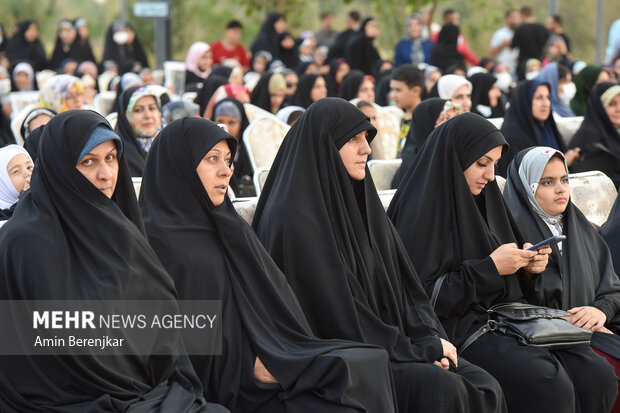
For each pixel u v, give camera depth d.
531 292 6.86
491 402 5.71
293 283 5.88
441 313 6.48
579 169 11.62
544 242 6.44
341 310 5.85
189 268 5.51
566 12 42.28
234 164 10.21
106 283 4.88
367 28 23.45
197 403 4.98
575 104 14.73
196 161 5.66
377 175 8.99
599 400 6.27
